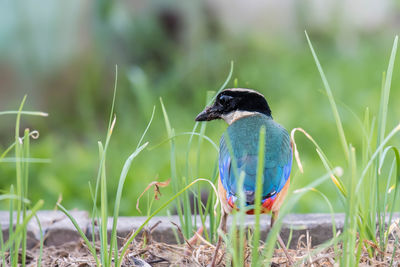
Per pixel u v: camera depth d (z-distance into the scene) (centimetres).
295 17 2153
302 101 1603
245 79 1795
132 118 1590
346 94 1662
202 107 1650
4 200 1152
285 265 640
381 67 1906
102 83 1661
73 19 1616
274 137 659
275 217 634
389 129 1399
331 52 2106
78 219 794
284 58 1986
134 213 1094
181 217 717
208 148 1352
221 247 677
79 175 1205
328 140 1405
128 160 612
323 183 1183
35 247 753
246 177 612
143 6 1784
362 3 2298
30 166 1209
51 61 1583
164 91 1691
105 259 600
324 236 756
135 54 1744
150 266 648
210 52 1828
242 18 2028
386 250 655
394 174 1195
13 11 1546
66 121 1595
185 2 1855
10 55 1538
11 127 1530
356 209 568
